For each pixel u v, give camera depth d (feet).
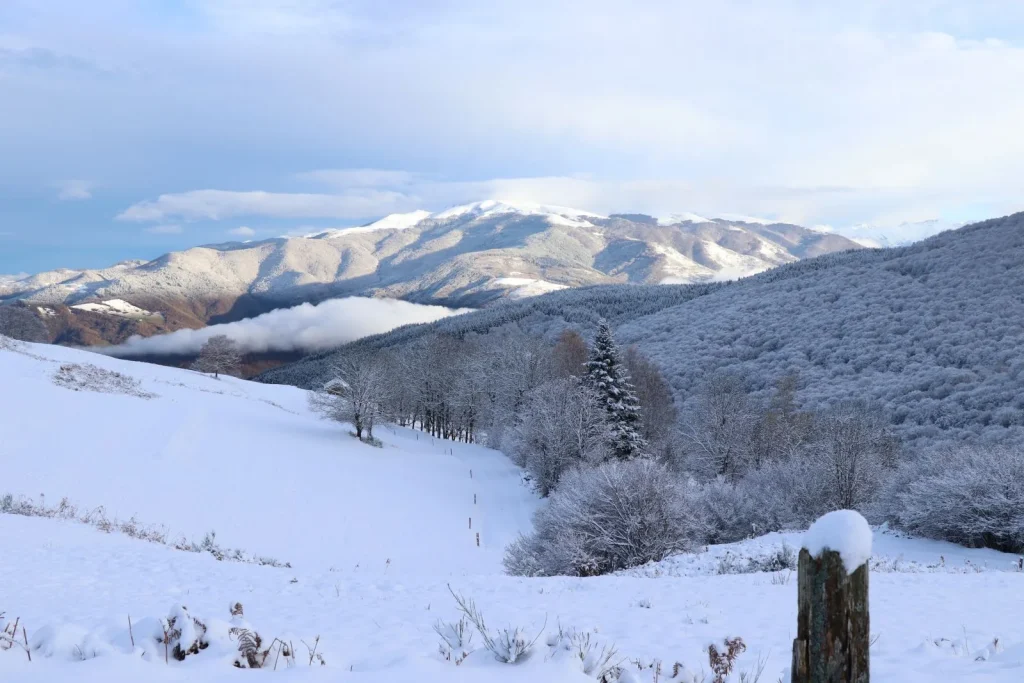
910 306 252.42
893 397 176.76
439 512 131.64
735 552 63.10
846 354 224.53
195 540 91.45
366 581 41.91
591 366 172.45
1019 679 16.12
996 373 172.65
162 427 145.69
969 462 80.23
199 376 273.95
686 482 94.43
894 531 79.66
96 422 139.64
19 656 13.70
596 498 77.30
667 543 73.72
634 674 14.46
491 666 14.03
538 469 155.43
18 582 34.12
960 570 53.62
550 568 74.43
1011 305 220.43
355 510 122.93
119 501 102.94
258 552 93.40
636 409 168.66
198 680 12.24
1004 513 68.03
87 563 42.47
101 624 15.69
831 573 8.52
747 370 237.25
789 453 141.38
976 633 25.75
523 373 211.61
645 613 30.07
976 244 306.96
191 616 14.65
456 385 246.68
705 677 16.26
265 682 12.10
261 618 27.12
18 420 129.70
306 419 213.05
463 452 210.18
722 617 29.07
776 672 18.72
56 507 91.25
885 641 24.03
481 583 42.06
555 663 14.03
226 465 133.28
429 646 19.60
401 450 192.54
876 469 109.40
